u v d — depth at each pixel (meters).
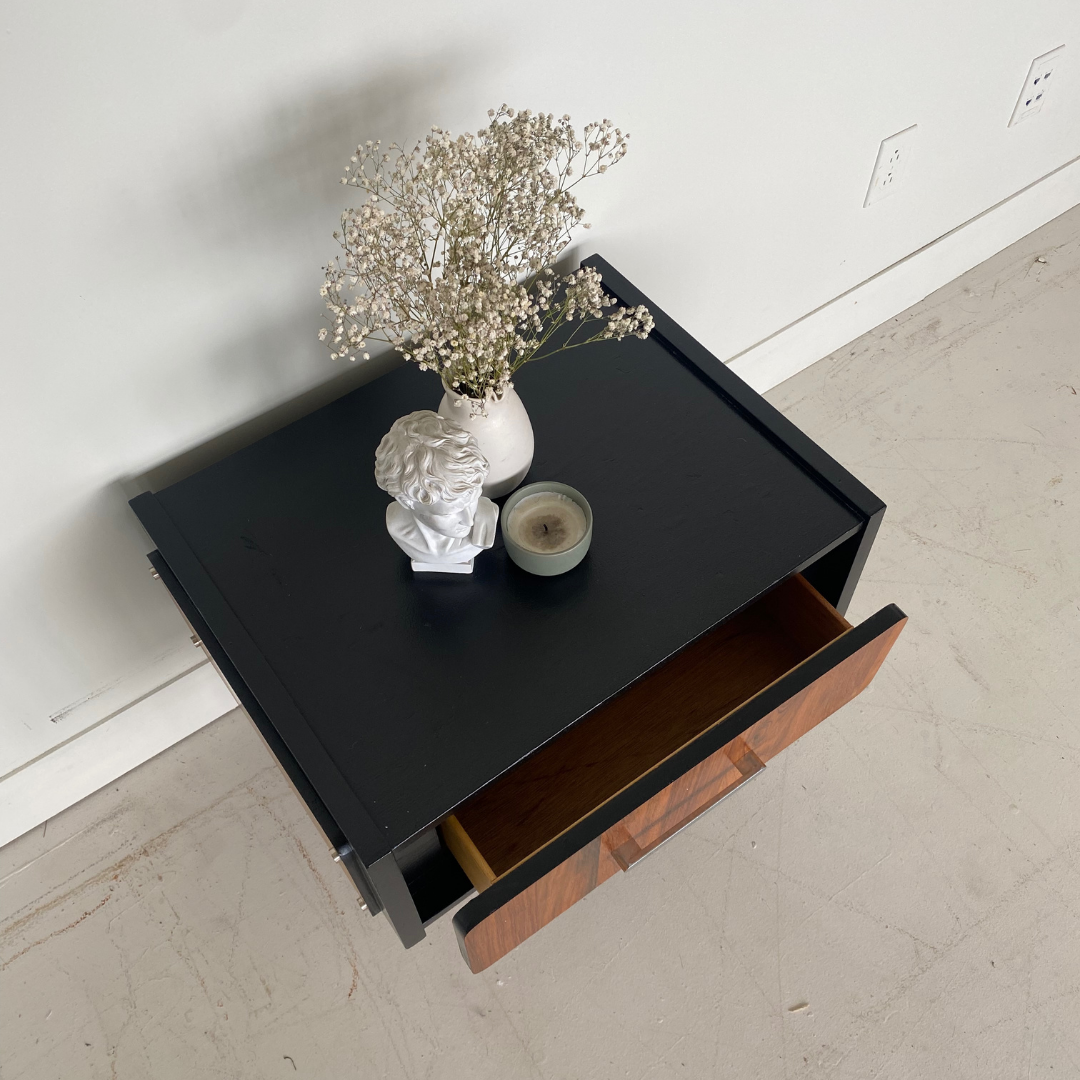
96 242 0.85
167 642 1.27
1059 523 1.58
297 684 0.92
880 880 1.28
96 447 1.00
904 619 0.93
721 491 1.03
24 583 1.07
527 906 0.84
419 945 1.25
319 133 0.90
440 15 0.89
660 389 1.12
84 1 0.70
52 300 0.86
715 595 0.96
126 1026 1.21
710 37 1.10
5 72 0.71
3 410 0.91
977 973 1.21
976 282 1.90
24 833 1.35
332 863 1.32
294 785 0.89
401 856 0.98
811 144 1.36
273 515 1.02
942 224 1.76
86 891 1.30
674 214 1.30
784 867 1.29
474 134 1.01
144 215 0.85
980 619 1.49
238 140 0.86
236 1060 1.19
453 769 0.87
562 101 1.05
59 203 0.80
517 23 0.94
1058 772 1.35
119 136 0.79
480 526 0.95
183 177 0.85
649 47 1.06
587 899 1.27
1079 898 1.26
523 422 0.97
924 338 1.82
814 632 1.09
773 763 1.37
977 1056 1.16
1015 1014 1.19
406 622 0.95
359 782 0.86
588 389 1.12
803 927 1.25
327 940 1.26
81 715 1.27
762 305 1.60
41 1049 1.20
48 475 0.99
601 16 0.99
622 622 0.94
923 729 1.39
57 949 1.26
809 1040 1.18
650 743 1.09
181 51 0.77
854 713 1.41
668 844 1.31
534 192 0.86
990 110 1.58
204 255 0.92
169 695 1.33
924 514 1.60
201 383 1.03
